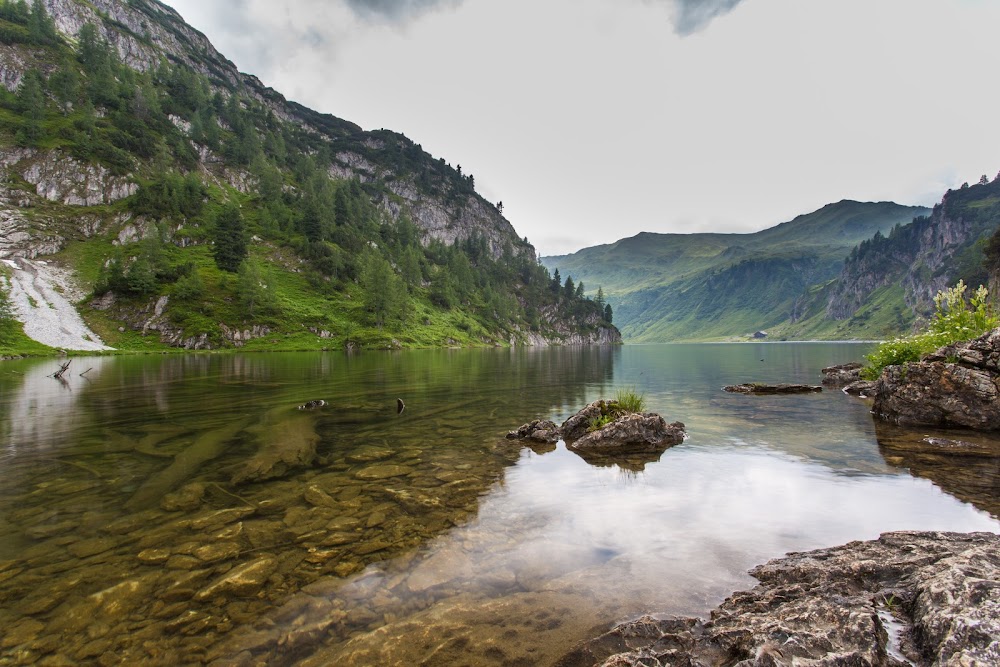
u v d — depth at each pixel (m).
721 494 9.83
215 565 6.70
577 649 4.92
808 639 4.64
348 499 9.48
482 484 10.59
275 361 67.62
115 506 8.95
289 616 5.52
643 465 12.23
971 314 21.44
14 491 9.74
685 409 21.84
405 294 172.50
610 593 6.02
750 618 5.25
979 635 4.26
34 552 7.05
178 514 8.59
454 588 6.15
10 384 32.69
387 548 7.30
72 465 11.63
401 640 5.10
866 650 4.53
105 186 165.00
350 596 5.94
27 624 5.29
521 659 4.78
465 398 25.61
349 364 59.91
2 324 94.69
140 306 117.88
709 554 7.11
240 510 8.82
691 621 5.31
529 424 16.03
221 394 26.52
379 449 13.84
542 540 7.62
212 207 187.25
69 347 97.31
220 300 126.94
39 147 164.88
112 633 5.17
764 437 15.45
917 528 7.91
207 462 11.99
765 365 58.59
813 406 22.52
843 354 95.44
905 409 17.59
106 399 24.27
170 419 18.05
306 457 12.76
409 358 79.88
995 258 118.44
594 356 93.19
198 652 4.90
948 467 11.41
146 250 130.12
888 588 5.81
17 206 145.75
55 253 136.12
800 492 9.84
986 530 7.71
